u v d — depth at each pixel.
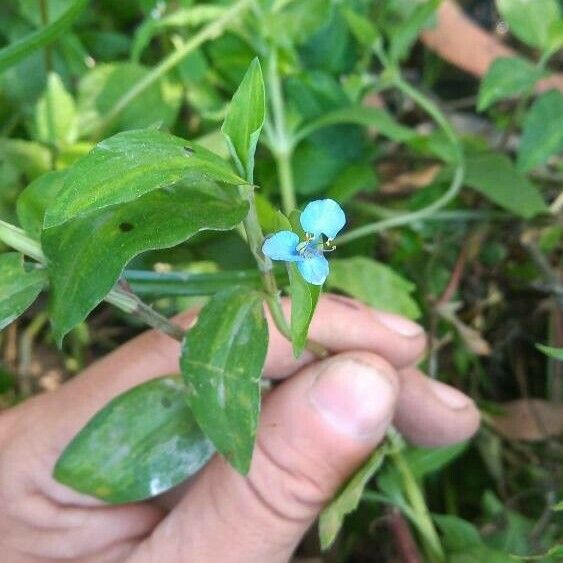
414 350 0.12
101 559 0.12
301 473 0.10
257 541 0.10
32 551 0.12
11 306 0.08
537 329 0.17
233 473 0.10
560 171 0.17
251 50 0.15
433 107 0.14
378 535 0.15
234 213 0.07
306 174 0.15
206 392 0.08
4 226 0.08
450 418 0.13
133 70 0.15
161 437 0.10
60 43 0.16
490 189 0.14
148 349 0.12
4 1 0.16
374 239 0.16
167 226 0.07
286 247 0.07
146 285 0.11
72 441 0.10
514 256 0.16
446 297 0.15
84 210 0.06
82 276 0.07
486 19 0.20
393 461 0.13
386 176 0.17
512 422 0.15
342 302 0.12
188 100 0.15
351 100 0.15
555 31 0.14
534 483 0.15
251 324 0.08
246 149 0.07
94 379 0.12
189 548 0.11
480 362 0.17
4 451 0.12
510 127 0.16
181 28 0.16
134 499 0.10
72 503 0.12
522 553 0.13
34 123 0.15
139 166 0.06
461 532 0.13
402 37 0.14
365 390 0.10
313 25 0.14
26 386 0.16
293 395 0.10
